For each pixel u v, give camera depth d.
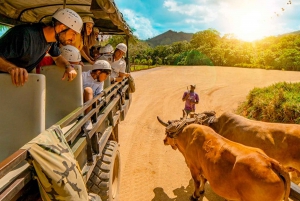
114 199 4.34
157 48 59.47
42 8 4.71
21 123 2.26
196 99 9.92
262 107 10.06
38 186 1.95
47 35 2.69
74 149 2.41
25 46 2.52
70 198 1.82
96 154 3.16
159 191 5.83
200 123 5.74
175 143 5.50
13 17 4.84
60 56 3.11
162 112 13.22
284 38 49.41
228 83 23.11
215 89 20.03
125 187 5.93
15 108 2.25
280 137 4.79
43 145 1.79
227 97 17.03
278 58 38.19
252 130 5.06
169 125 5.57
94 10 3.44
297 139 4.65
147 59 53.69
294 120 8.66
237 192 3.66
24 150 1.65
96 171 3.79
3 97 2.23
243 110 12.27
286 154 4.71
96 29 6.95
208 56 50.19
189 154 4.88
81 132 2.84
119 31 8.42
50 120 3.14
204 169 4.35
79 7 4.62
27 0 4.19
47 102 3.14
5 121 2.25
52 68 3.13
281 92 9.76
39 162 1.71
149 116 12.35
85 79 3.88
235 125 5.36
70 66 3.06
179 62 53.00
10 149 2.27
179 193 5.77
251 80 24.83
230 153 3.88
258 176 3.37
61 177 1.79
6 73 2.25
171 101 15.77
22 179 1.65
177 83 22.73
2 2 4.28
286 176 3.35
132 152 7.95
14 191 1.54
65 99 3.13
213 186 4.06
